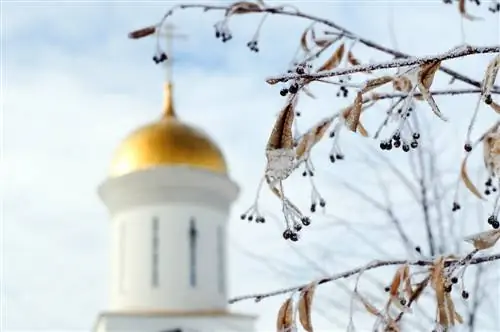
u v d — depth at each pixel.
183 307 24.78
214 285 25.30
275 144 4.20
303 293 4.70
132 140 26.39
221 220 26.16
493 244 4.31
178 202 25.64
